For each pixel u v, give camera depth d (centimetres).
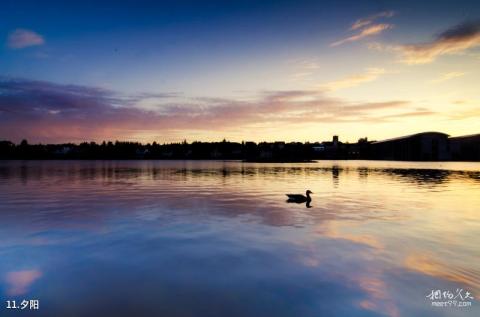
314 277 1031
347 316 806
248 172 7956
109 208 2323
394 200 2706
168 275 1054
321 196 3009
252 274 1058
